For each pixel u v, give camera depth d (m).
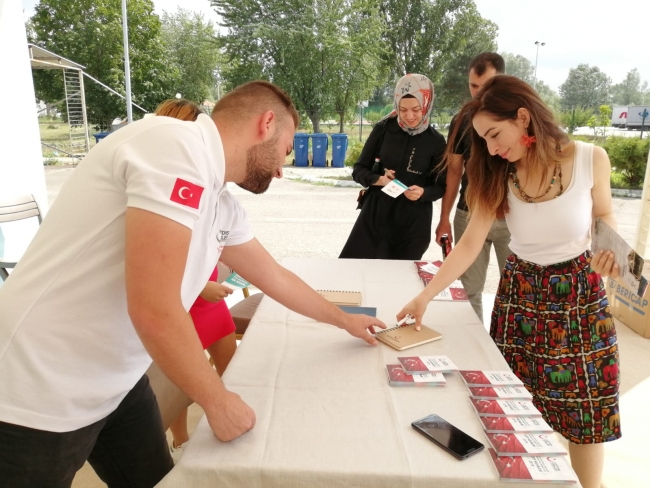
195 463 1.03
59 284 1.02
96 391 1.09
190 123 1.06
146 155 0.98
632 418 2.62
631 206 7.62
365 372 1.42
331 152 12.23
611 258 1.51
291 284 1.53
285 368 1.44
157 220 0.92
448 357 1.52
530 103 1.60
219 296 2.02
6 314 1.04
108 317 1.05
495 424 1.15
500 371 1.41
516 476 0.98
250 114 1.16
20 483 1.08
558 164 1.68
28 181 4.07
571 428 1.79
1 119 3.78
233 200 1.29
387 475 1.00
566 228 1.71
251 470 1.02
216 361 2.33
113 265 1.03
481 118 1.65
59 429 1.06
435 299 2.00
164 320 0.94
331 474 1.01
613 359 1.76
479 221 1.83
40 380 1.03
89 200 1.01
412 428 1.15
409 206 3.04
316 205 7.70
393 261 2.51
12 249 3.98
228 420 1.08
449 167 3.04
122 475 1.42
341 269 2.38
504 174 1.78
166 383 1.68
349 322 1.58
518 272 1.84
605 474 2.21
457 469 1.02
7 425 1.03
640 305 3.55
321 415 1.20
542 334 1.79
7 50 3.83
